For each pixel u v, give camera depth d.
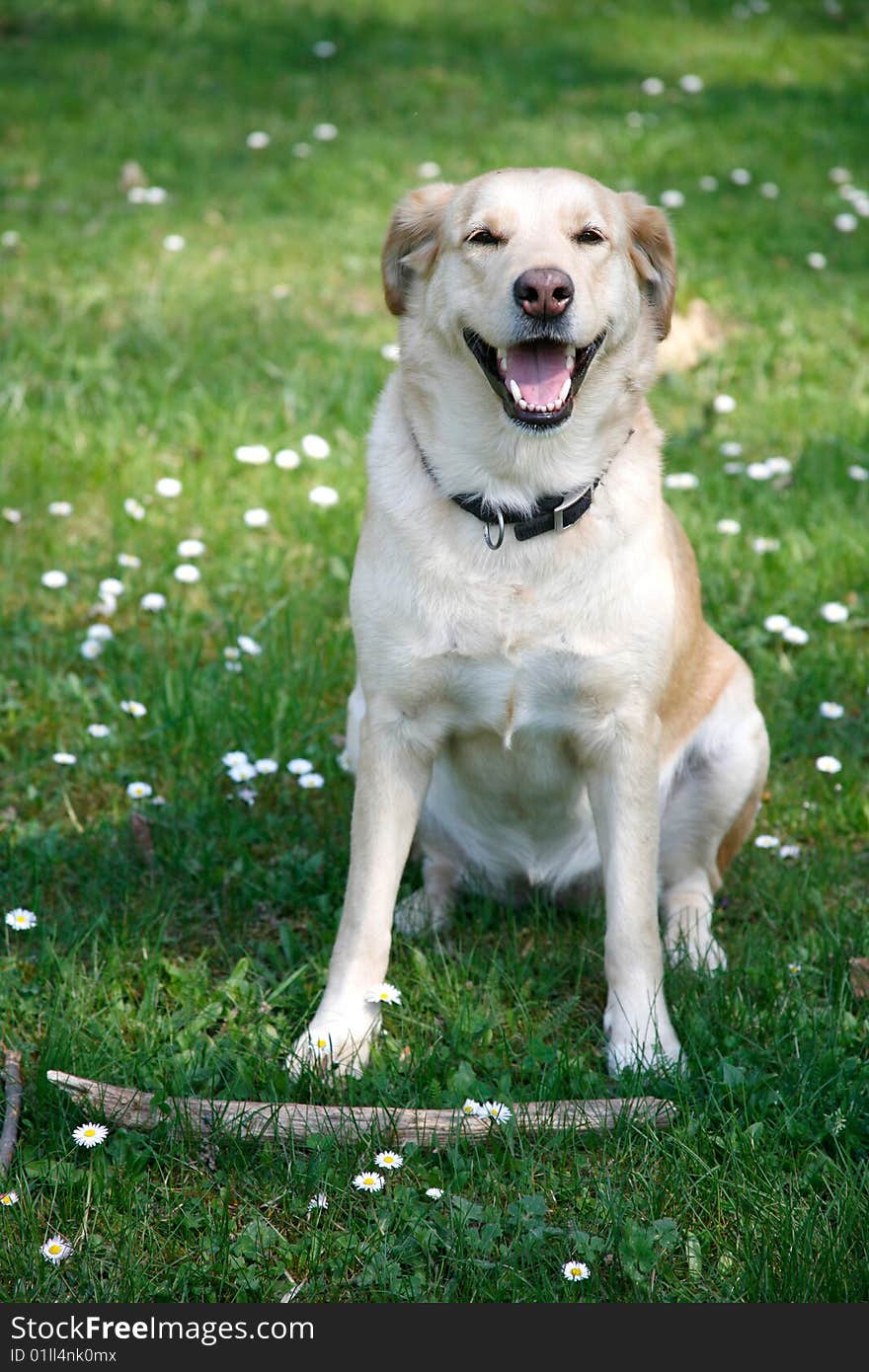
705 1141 3.28
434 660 3.69
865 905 4.32
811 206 11.37
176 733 5.00
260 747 4.97
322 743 5.09
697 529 6.50
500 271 3.55
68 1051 3.47
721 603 5.98
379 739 3.78
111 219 10.08
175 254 9.52
